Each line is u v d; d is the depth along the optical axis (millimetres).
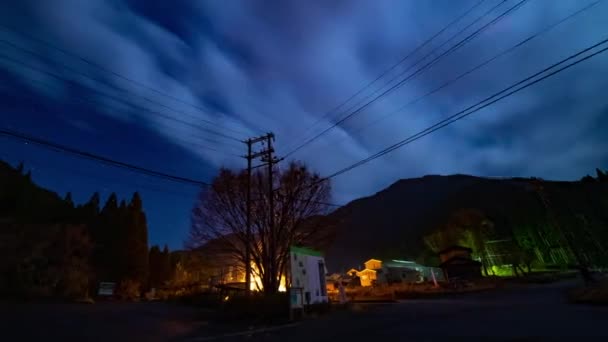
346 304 18578
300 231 20922
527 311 12328
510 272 51688
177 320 13539
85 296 22391
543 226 60000
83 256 25266
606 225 53562
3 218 21750
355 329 10422
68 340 8727
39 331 9539
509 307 14328
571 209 59188
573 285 25516
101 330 10422
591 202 58812
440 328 9547
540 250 59406
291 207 20312
